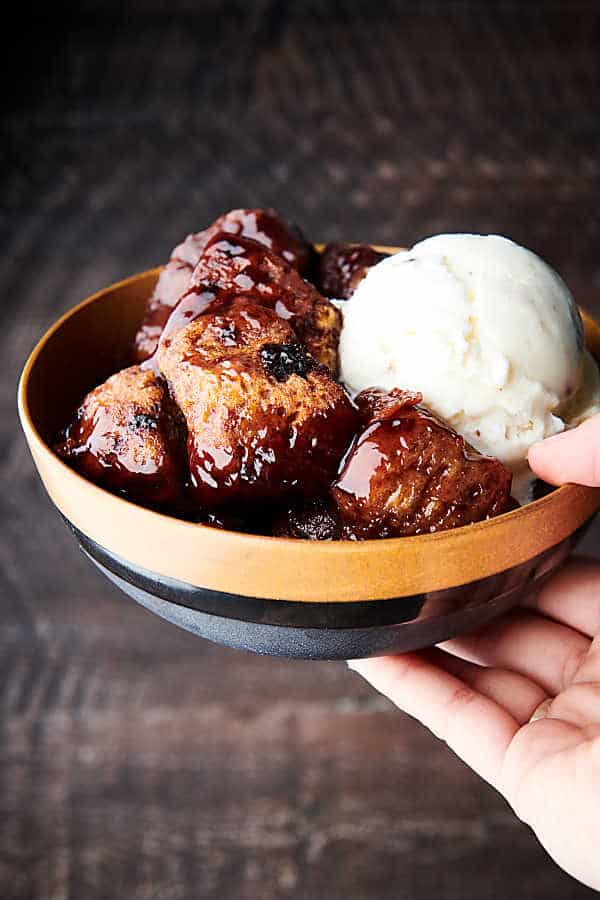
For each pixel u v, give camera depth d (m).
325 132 0.53
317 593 0.29
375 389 0.34
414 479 0.31
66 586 0.57
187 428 0.32
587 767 0.31
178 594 0.30
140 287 0.39
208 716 0.56
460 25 0.52
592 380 0.36
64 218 0.54
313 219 0.54
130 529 0.29
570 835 0.31
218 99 0.53
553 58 0.52
